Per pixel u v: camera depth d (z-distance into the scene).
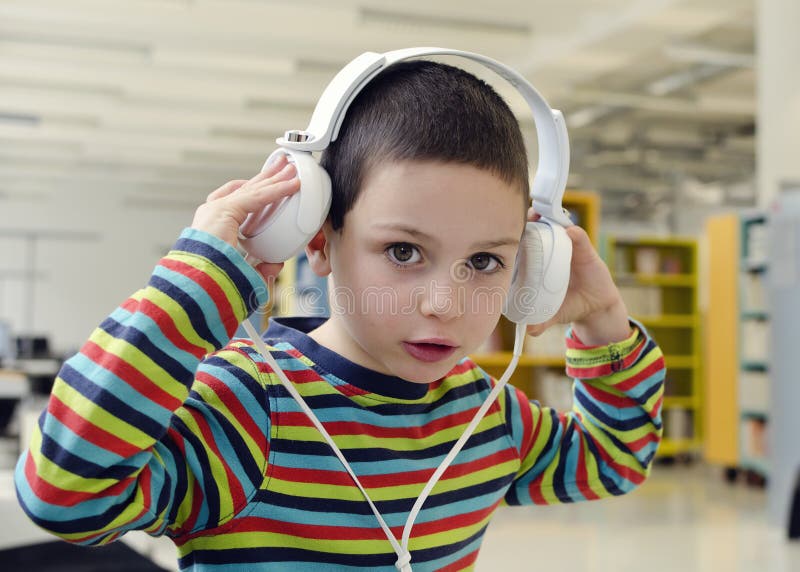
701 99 10.21
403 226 0.60
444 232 0.61
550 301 0.75
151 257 14.89
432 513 0.72
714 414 6.33
